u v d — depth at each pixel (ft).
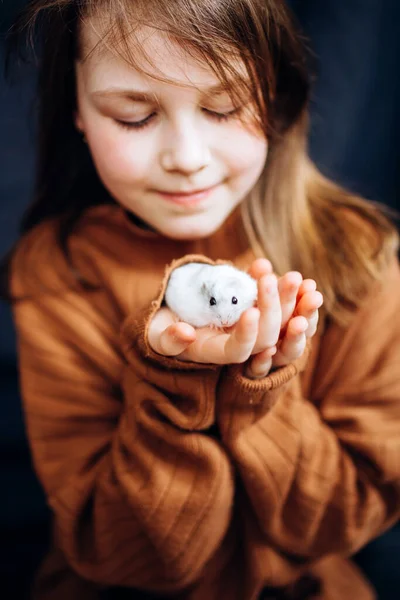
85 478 1.86
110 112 1.57
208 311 1.41
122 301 1.87
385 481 1.82
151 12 1.45
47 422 1.95
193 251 1.88
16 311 2.02
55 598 2.10
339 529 1.83
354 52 2.53
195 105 1.52
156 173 1.60
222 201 1.68
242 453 1.65
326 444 1.81
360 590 2.17
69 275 1.97
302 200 1.91
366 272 1.88
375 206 2.09
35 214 2.15
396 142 2.71
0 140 2.63
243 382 1.45
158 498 1.66
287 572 1.91
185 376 1.52
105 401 1.93
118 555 1.83
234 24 1.49
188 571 1.75
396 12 2.52
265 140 1.67
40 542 2.64
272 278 1.29
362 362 1.87
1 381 2.75
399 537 2.52
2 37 1.91
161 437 1.66
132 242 1.91
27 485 2.71
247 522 1.86
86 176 2.06
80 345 1.92
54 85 1.78
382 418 1.86
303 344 1.38
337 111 2.59
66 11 1.58
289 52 1.73
